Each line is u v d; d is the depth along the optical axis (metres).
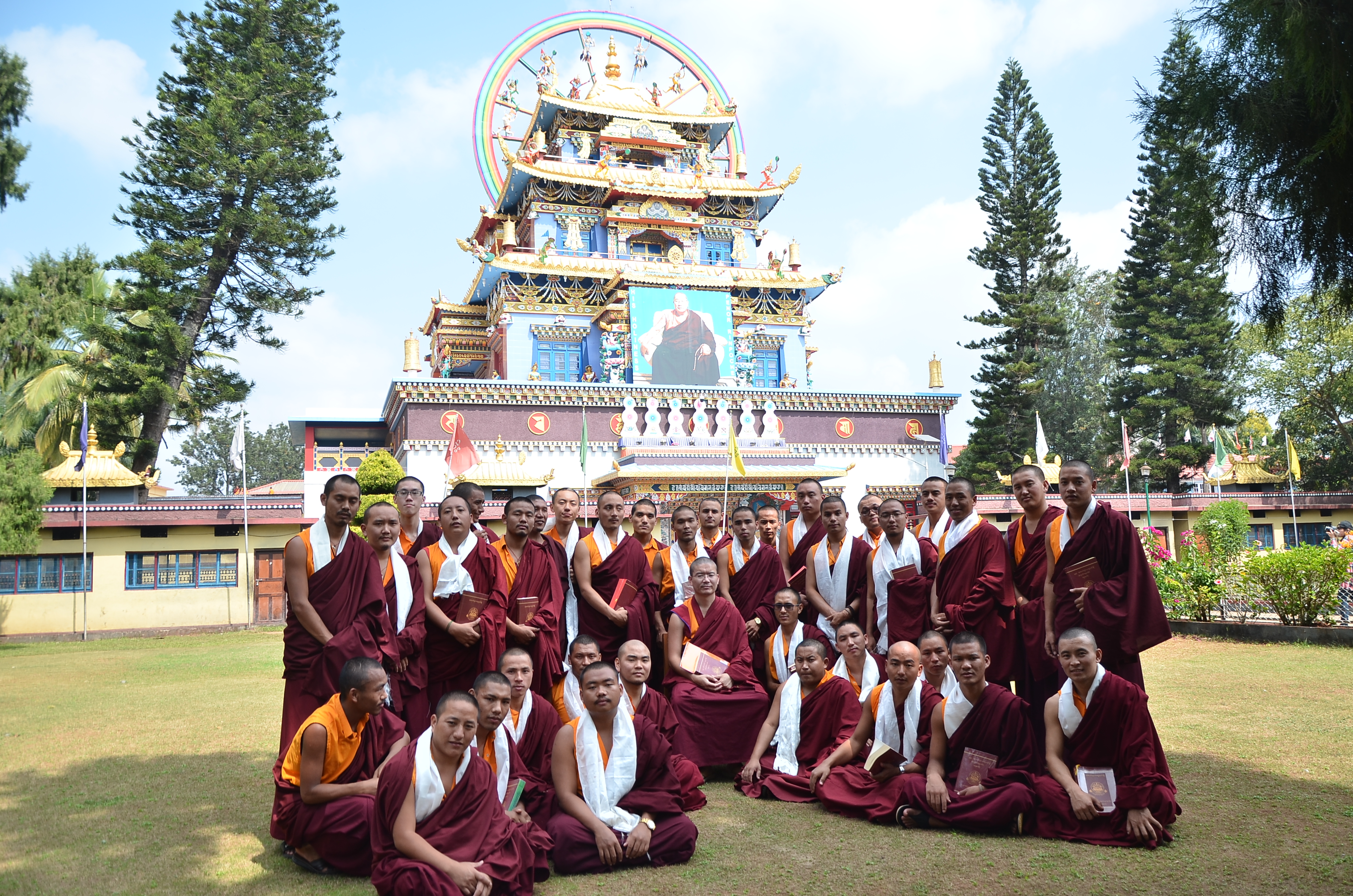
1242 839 6.09
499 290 37.41
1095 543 7.30
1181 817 6.60
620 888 5.64
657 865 6.04
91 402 32.19
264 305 35.62
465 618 7.65
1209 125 6.34
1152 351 41.41
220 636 24.64
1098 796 6.23
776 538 10.72
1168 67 6.50
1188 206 6.68
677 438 33.28
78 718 11.72
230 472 73.50
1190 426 41.59
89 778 8.59
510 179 38.44
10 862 6.17
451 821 5.41
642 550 9.34
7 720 11.67
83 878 5.84
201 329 35.72
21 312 16.08
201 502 26.66
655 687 9.38
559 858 5.95
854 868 5.84
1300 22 5.52
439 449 31.89
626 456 31.36
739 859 6.12
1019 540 8.24
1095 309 50.78
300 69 36.12
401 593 7.30
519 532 8.18
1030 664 7.81
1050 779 6.46
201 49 34.41
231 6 34.62
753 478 30.12
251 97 34.06
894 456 37.47
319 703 6.70
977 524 8.41
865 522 9.38
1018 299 42.06
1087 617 7.18
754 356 40.66
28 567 25.50
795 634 8.86
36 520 22.84
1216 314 40.25
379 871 5.26
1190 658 15.08
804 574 9.84
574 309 37.28
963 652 6.66
